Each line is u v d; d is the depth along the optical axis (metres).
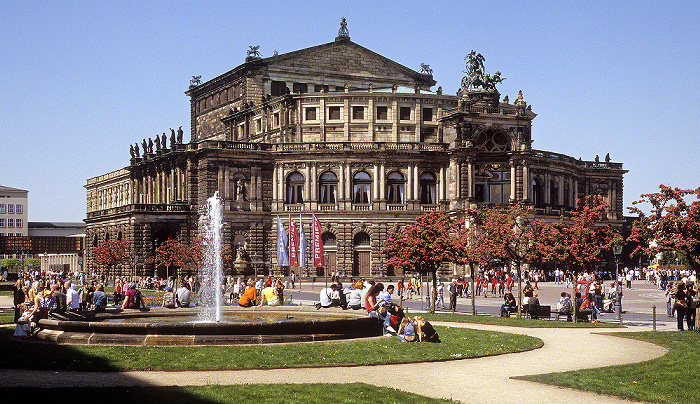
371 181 157.38
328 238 156.50
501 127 159.38
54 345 43.94
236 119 181.88
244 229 157.00
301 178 158.75
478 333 54.31
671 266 175.75
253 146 158.88
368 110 162.88
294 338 46.12
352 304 61.22
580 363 41.59
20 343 45.44
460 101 157.88
